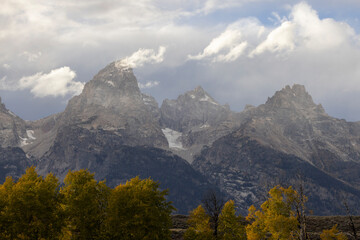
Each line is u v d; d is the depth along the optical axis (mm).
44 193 67438
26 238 63188
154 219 70188
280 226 69562
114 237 69438
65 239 67875
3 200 66750
